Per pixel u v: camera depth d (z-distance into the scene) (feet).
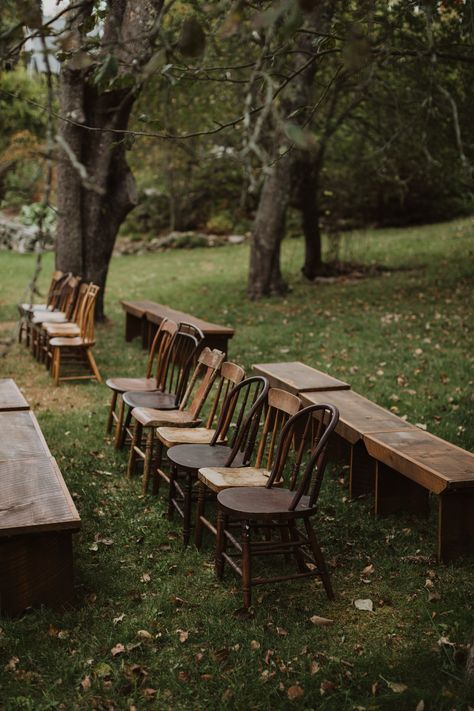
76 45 9.30
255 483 12.72
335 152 48.60
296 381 19.17
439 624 10.96
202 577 12.65
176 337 18.54
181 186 77.56
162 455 17.87
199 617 11.37
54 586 11.35
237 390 14.76
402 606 11.71
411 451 14.01
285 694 9.50
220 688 9.60
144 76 7.98
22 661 10.18
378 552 13.53
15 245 73.10
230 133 42.42
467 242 58.03
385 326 33.58
